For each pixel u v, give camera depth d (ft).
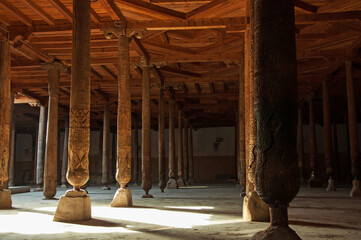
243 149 47.52
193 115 100.58
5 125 37.17
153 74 61.11
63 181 85.46
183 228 21.91
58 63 51.06
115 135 119.34
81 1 26.86
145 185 48.67
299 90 74.02
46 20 39.63
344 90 72.18
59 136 109.19
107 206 36.88
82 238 18.61
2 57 39.24
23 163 119.96
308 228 21.56
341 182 98.53
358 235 19.06
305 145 112.47
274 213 14.03
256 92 14.47
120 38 39.17
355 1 36.09
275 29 14.20
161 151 63.21
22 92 68.69
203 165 121.29
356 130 49.93
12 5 36.81
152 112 98.73
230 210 32.17
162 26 39.42
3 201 35.06
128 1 35.63
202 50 50.39
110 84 65.98
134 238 18.52
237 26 38.78
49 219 26.27
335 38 46.65
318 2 36.88
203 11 37.37
